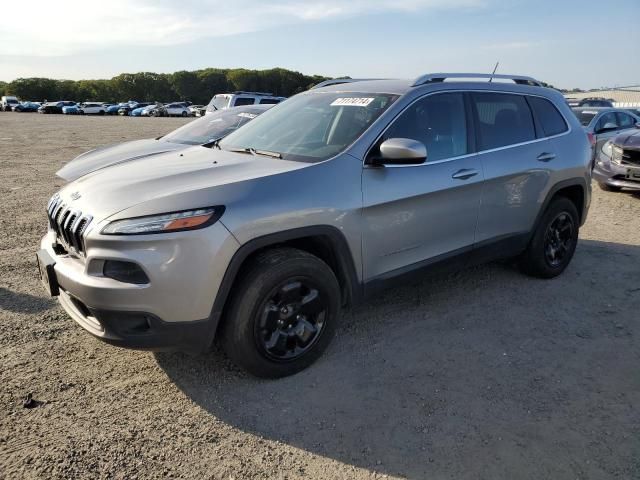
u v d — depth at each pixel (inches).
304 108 161.8
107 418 108.7
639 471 94.7
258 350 116.8
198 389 119.6
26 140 804.6
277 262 115.0
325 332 128.3
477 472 94.6
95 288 103.7
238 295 112.5
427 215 143.0
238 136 165.0
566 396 118.1
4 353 133.7
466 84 160.7
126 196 112.3
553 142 182.2
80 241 111.3
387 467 96.1
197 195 108.5
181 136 315.9
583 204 197.8
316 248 130.6
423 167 141.6
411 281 146.3
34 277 188.2
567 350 139.1
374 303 168.1
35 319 153.7
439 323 154.4
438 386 121.8
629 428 106.8
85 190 122.4
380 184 131.6
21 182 395.2
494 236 165.9
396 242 137.8
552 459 97.8
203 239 105.0
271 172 121.0
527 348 140.0
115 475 92.8
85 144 740.7
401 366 130.5
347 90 162.1
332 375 126.1
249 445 101.6
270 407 113.4
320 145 137.5
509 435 104.6
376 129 135.5
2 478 91.0
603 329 151.5
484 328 151.5
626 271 200.4
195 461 97.0
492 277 192.1
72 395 116.5
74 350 136.3
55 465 94.7
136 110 2274.9
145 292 102.6
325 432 105.6
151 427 106.3
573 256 218.7
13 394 116.1
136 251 102.3
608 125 446.3
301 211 116.9
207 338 111.0
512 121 172.1
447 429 106.4
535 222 178.9
